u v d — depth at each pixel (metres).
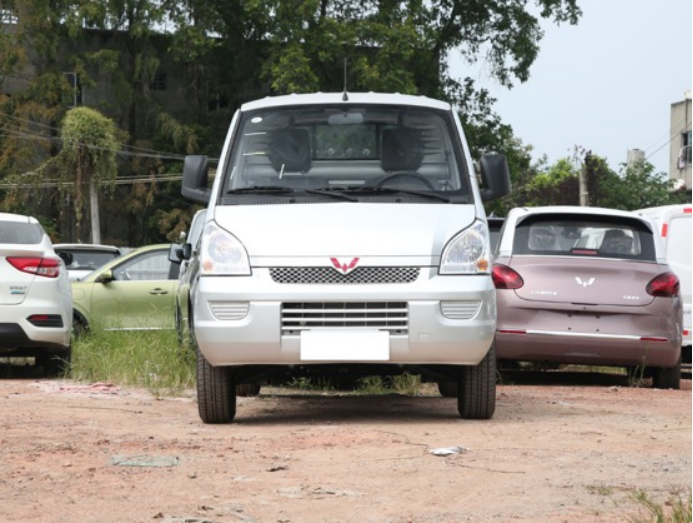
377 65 130.38
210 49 144.25
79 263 56.03
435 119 23.81
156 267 46.50
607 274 31.33
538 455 17.38
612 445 18.64
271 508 13.33
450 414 23.62
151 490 14.38
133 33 148.25
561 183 169.62
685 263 41.44
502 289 31.56
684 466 16.41
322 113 23.61
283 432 20.28
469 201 22.47
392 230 21.53
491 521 12.71
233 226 21.70
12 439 18.94
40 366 37.53
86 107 140.75
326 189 22.50
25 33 151.00
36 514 12.98
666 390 30.98
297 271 21.19
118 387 29.67
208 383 21.66
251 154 23.14
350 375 22.31
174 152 155.25
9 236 34.31
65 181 135.62
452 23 140.88
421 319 21.05
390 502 13.74
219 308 21.16
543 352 31.31
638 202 155.12
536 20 140.25
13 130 148.62
